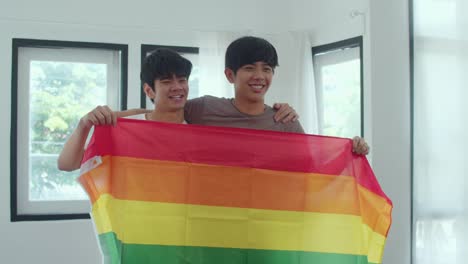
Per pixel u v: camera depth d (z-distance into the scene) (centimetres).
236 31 381
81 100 370
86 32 361
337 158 208
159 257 188
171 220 191
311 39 379
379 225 203
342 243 203
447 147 309
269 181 201
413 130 328
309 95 373
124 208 187
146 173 192
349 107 355
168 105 206
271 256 198
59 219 358
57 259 355
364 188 208
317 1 371
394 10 327
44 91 363
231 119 208
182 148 196
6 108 349
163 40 375
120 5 367
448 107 308
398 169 328
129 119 192
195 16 381
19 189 358
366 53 327
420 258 324
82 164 181
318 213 203
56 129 366
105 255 181
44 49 361
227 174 198
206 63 376
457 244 304
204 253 193
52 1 355
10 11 348
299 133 207
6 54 348
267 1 394
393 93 328
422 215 323
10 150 350
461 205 302
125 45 368
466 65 299
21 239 350
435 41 315
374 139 324
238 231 196
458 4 303
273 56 202
